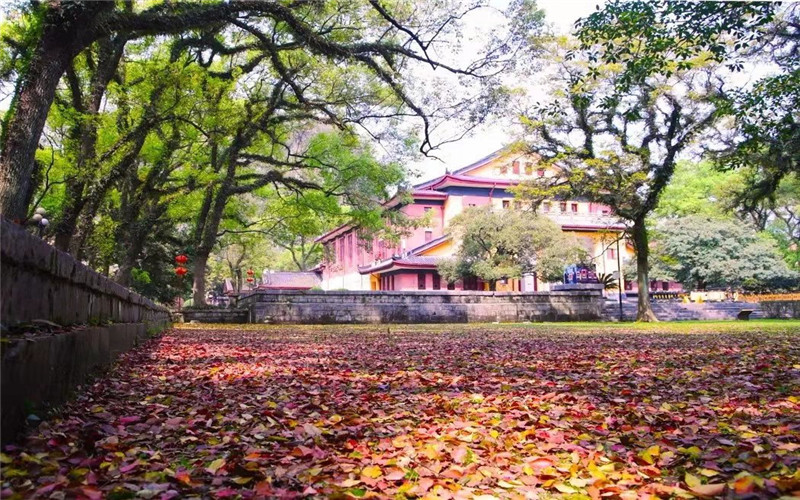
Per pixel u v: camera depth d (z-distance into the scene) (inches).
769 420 163.8
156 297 1309.1
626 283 1919.3
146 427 156.8
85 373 200.5
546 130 987.9
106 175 608.1
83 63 623.5
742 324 968.3
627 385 245.8
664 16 336.8
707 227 1632.6
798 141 682.8
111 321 296.8
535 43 559.5
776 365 306.7
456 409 189.0
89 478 98.6
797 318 1411.2
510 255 1307.8
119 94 633.0
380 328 895.7
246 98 836.0
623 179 988.6
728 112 449.1
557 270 1284.4
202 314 1013.8
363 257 2042.3
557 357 377.1
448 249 1646.2
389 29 593.3
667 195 1852.9
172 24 441.7
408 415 178.4
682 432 153.4
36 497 87.6
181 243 1187.9
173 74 621.9
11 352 108.7
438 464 121.5
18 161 358.9
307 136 1095.0
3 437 104.7
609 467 122.0
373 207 1045.8
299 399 209.8
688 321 1179.9
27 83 368.5
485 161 1761.8
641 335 647.1
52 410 138.4
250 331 770.2
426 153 628.7
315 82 792.9
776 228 1994.3
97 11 376.2
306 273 2135.8
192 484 103.7
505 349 449.7
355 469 117.2
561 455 132.6
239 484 106.1
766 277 1571.1
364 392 227.3
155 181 757.9
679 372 288.4
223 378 269.9
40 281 145.6
